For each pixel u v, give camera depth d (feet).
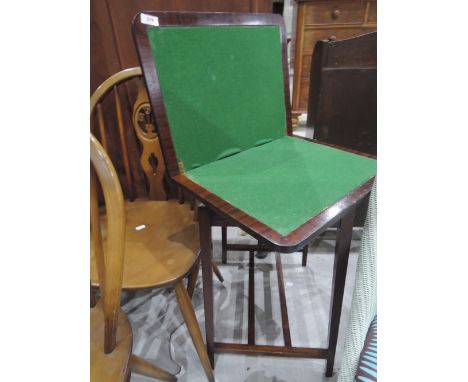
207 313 2.76
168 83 2.01
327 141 4.15
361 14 6.19
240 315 3.76
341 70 3.72
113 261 1.65
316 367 3.19
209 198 1.82
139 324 3.69
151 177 3.31
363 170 2.14
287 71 2.75
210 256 2.33
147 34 1.90
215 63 2.22
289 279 4.28
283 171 2.15
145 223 2.90
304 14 6.31
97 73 3.22
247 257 4.71
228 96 2.34
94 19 3.01
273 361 3.25
